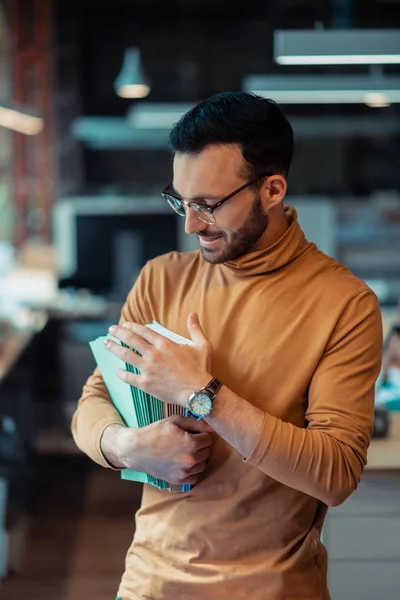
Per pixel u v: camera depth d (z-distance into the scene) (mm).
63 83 7922
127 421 1424
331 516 2168
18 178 7641
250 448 1221
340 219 7266
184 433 1289
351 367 1296
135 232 5836
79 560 3654
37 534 3945
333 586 2170
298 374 1312
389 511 2152
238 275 1380
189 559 1334
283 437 1217
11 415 4840
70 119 7938
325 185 8516
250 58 8297
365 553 2164
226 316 1366
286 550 1316
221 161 1244
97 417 1436
